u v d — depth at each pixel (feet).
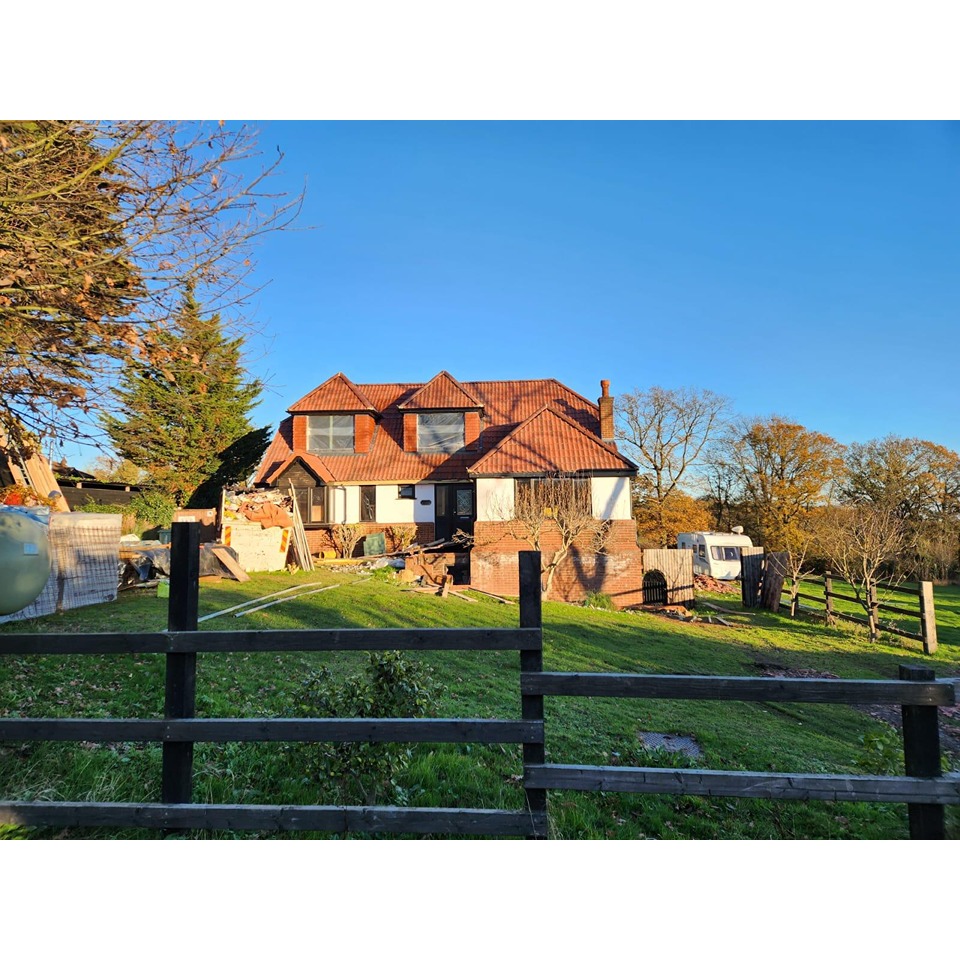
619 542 69.87
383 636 10.46
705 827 15.12
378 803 13.75
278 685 22.27
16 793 12.46
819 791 9.37
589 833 13.82
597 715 24.07
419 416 86.07
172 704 10.57
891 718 28.96
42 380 15.34
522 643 10.25
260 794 13.57
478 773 16.01
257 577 52.24
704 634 51.70
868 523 59.93
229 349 16.72
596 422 85.56
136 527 84.33
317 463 81.97
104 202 14.75
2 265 13.30
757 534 131.13
